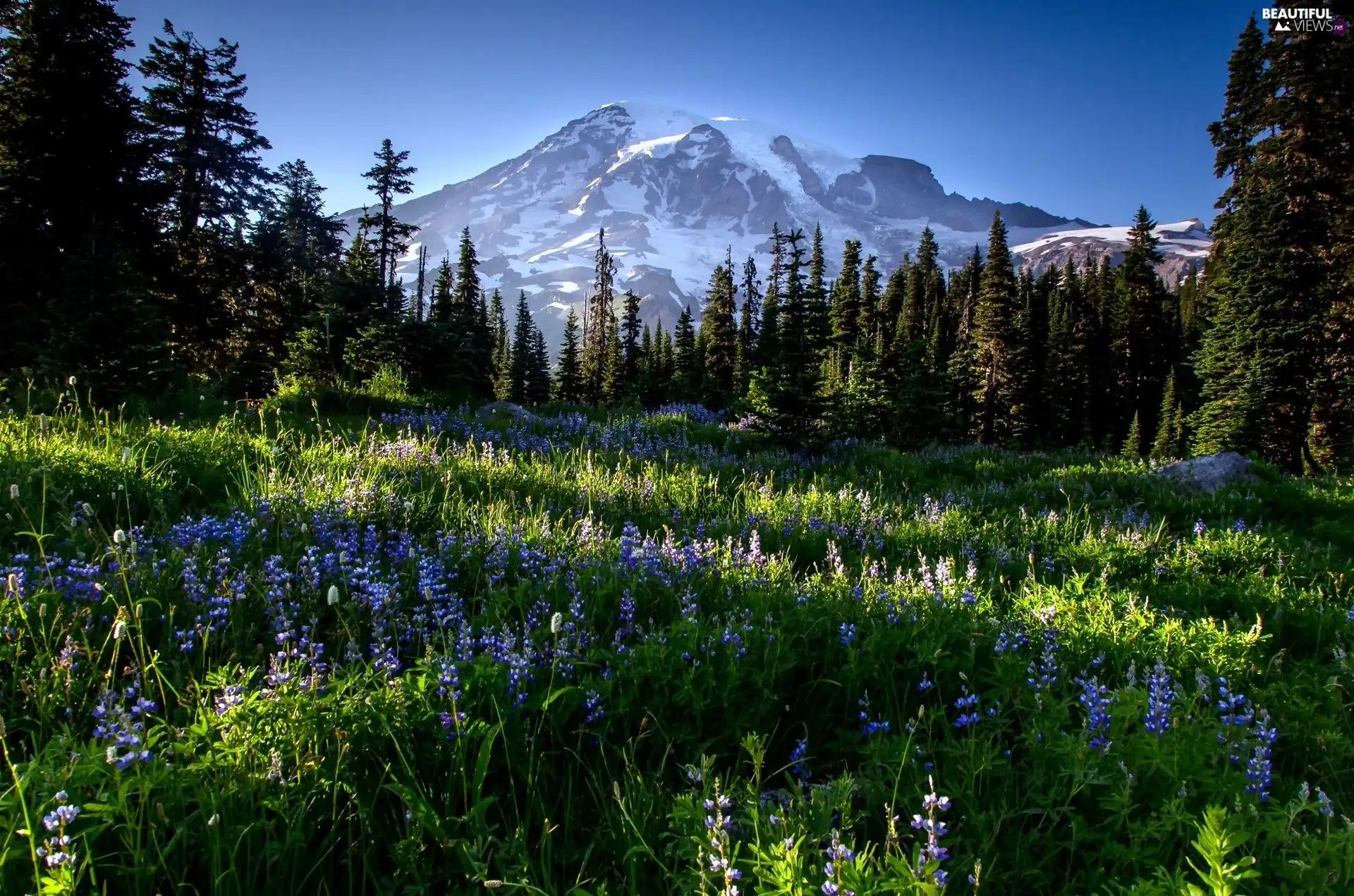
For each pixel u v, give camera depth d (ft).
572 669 12.65
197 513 21.12
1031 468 56.49
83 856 7.81
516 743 10.66
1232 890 7.30
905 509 35.73
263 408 43.83
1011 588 23.58
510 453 39.78
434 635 13.05
